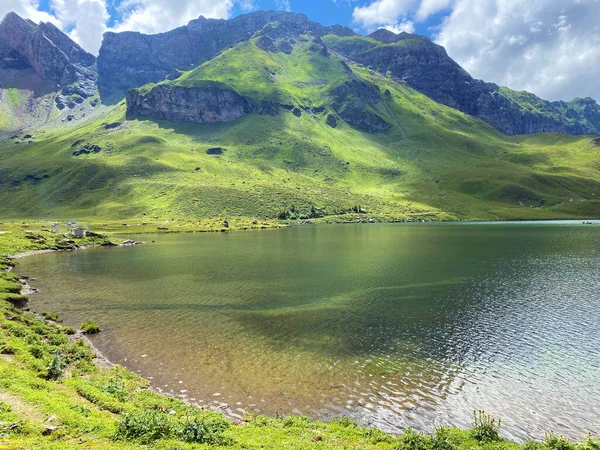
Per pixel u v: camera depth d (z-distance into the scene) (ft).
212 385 102.99
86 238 503.61
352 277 259.39
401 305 189.47
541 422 87.81
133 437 60.18
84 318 166.71
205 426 67.00
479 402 96.37
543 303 192.44
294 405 92.84
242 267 302.45
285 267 301.22
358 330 151.94
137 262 335.26
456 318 167.63
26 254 392.68
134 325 156.87
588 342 138.92
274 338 142.20
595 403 96.43
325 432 74.84
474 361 122.11
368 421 86.07
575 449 68.33
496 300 198.70
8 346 100.07
